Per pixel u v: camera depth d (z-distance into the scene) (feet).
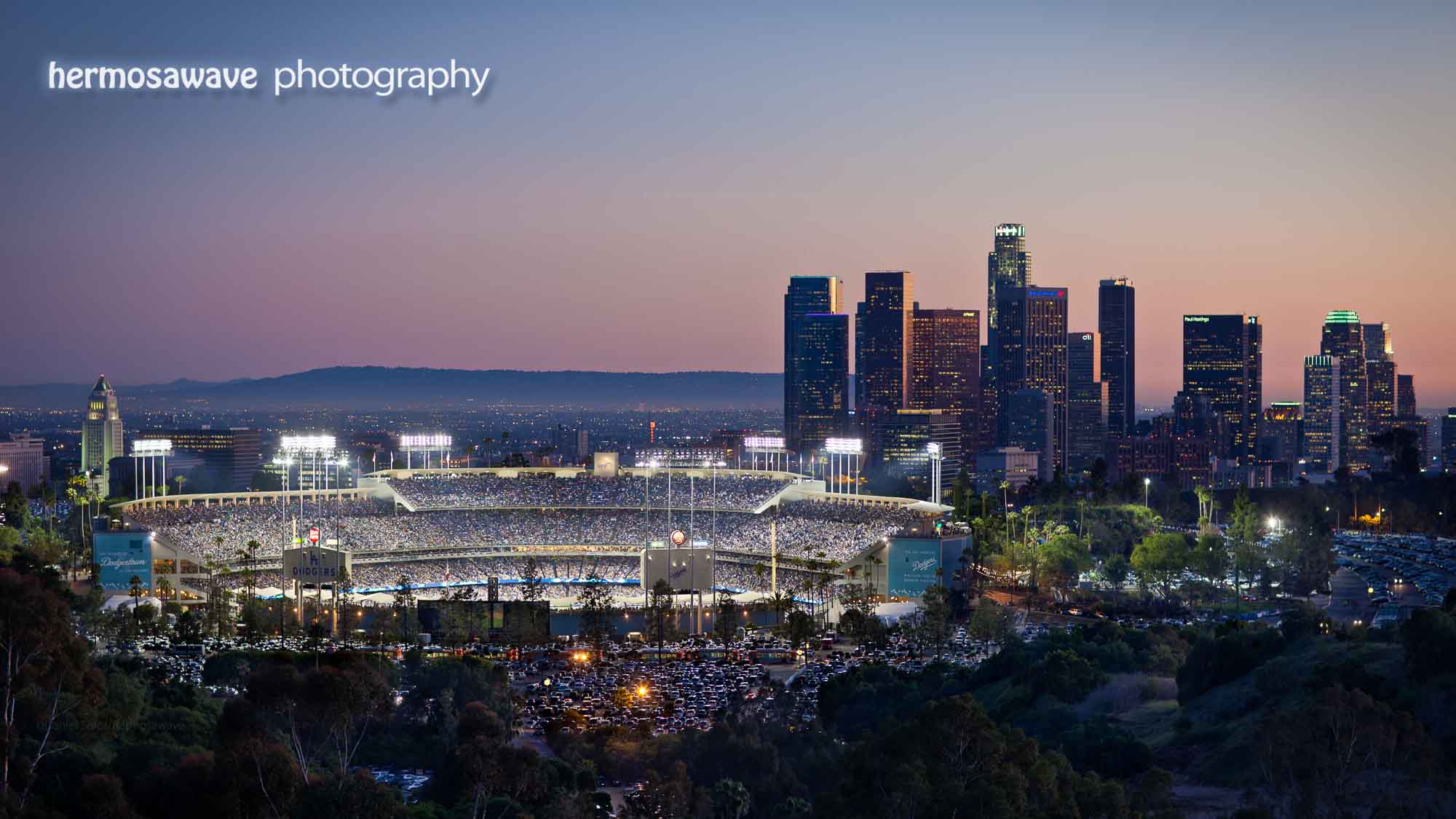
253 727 490.90
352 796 450.71
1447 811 487.20
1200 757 638.12
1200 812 543.39
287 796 467.93
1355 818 493.36
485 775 529.04
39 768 511.40
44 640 492.95
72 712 532.73
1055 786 498.69
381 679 524.93
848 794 505.25
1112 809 500.74
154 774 504.02
